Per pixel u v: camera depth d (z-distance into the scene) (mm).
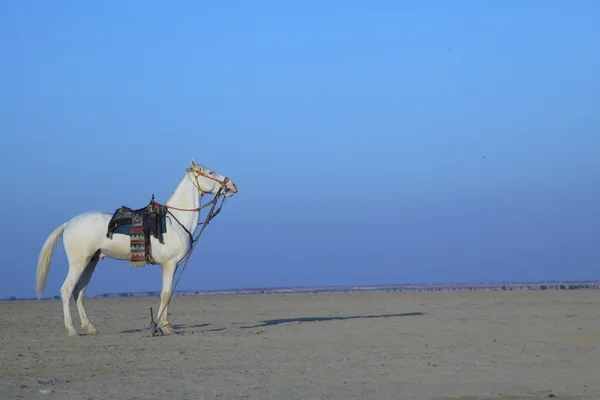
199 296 45344
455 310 25922
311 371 12242
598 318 21328
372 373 12047
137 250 17031
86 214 17359
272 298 39312
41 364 13109
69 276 17219
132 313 26828
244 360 13438
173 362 13250
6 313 27172
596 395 10500
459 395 10438
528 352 14289
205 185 17641
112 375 11977
